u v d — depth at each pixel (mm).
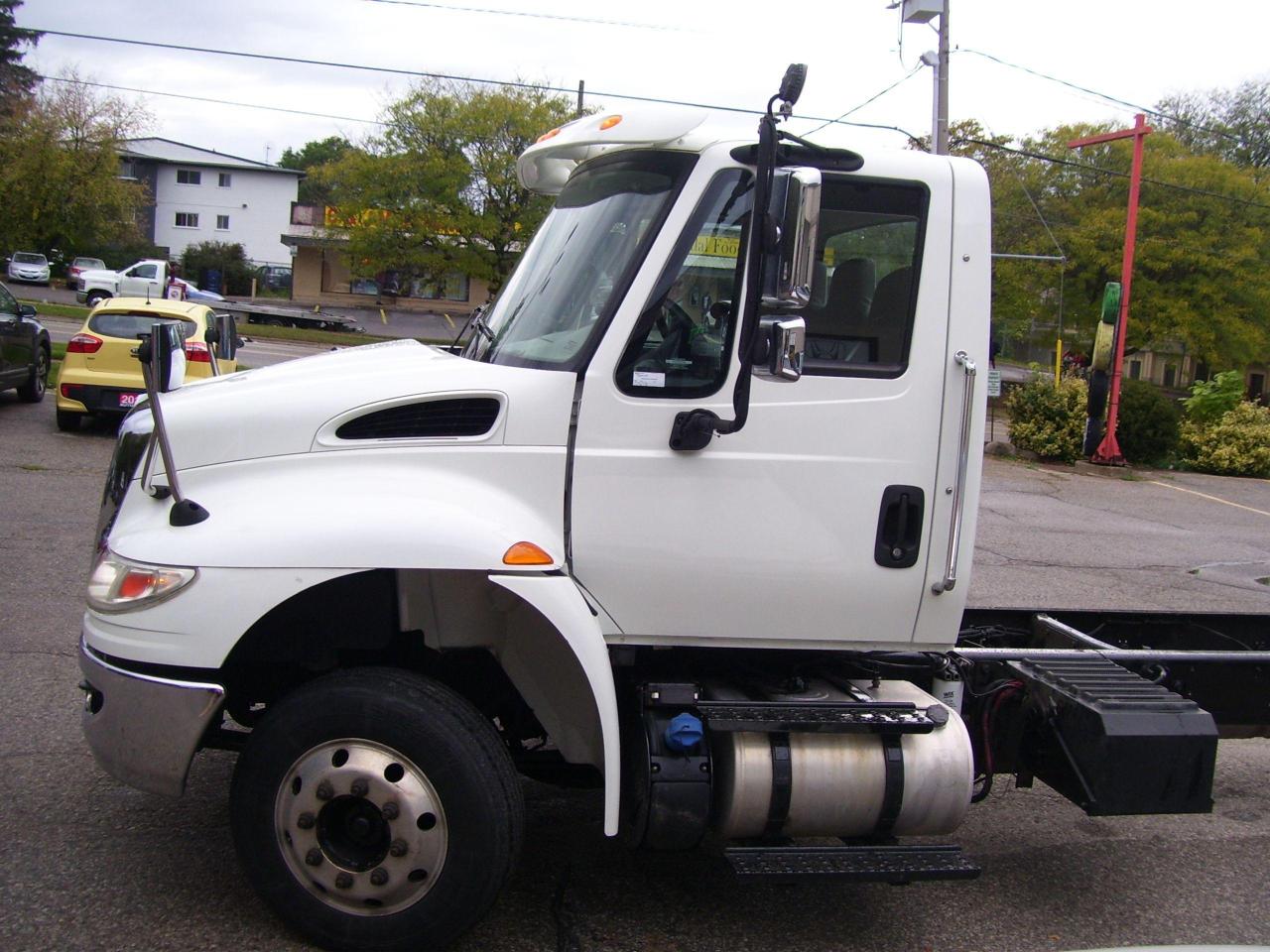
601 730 3449
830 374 3762
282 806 3506
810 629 3842
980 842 4863
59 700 5664
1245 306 36781
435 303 51219
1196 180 36000
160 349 3592
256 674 4121
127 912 3777
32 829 4340
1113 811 3986
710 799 3656
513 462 3641
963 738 3826
